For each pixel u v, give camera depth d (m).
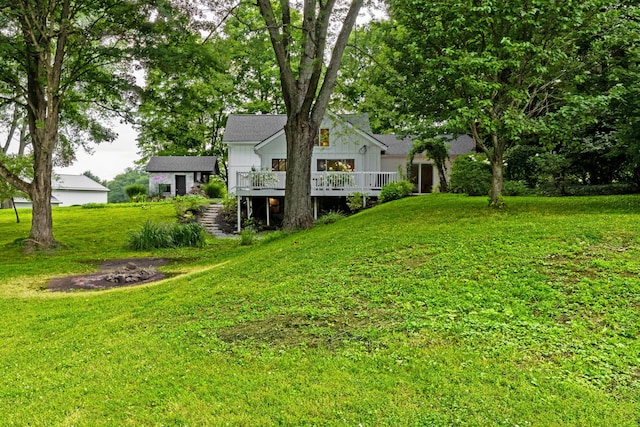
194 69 14.70
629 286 5.05
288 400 3.50
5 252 14.38
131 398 3.71
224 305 6.12
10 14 11.89
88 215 23.22
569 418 3.08
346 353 4.23
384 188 19.45
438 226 9.14
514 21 8.87
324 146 23.19
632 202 10.55
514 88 9.51
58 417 3.51
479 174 16.16
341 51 13.39
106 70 16.38
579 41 9.87
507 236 7.50
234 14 13.49
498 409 3.21
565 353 3.92
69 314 7.00
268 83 36.25
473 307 4.97
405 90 11.33
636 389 3.38
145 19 13.91
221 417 3.33
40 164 14.88
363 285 6.08
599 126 13.05
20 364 4.82
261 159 23.47
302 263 7.74
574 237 7.04
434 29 9.57
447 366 3.84
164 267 12.03
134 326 5.78
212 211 23.66
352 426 3.12
